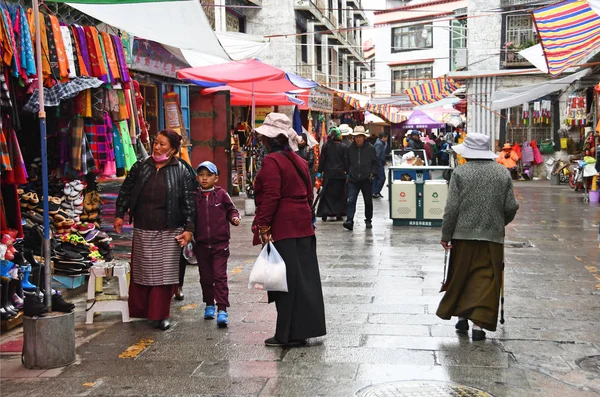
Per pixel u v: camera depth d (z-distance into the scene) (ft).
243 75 39.32
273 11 90.94
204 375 15.67
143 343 18.37
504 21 84.64
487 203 17.97
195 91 56.13
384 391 14.48
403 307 21.66
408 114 111.24
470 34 85.81
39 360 16.33
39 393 14.71
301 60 99.25
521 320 20.03
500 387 14.71
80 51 24.30
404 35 154.61
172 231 19.71
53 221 23.99
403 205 42.29
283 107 87.04
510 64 83.92
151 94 45.19
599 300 22.47
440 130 160.04
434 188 41.75
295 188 18.06
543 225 41.75
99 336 19.16
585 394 14.29
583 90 68.03
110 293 24.27
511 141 85.92
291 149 18.38
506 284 24.95
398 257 30.94
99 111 24.77
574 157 71.36
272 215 17.79
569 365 16.12
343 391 14.53
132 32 25.35
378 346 17.69
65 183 24.77
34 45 21.74
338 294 23.54
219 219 20.86
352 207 40.75
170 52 44.68
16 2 23.31
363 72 182.60
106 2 19.81
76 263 23.61
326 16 111.04
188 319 20.90
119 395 14.51
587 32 32.09
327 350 17.40
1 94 19.44
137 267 19.79
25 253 21.50
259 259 17.29
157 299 19.62
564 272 27.17
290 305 17.65
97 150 24.98
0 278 19.31
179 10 22.72
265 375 15.61
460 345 17.70
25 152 24.44
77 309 22.22
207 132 56.24
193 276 27.61
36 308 16.55
